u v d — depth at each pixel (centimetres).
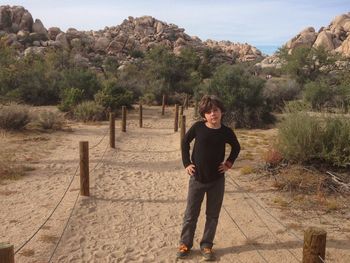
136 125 2066
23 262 543
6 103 2212
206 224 560
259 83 2028
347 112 1063
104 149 1345
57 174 1007
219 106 521
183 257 561
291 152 952
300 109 1162
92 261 555
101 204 786
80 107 2156
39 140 1480
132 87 3425
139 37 10262
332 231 652
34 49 6569
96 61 7062
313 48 4038
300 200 794
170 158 1249
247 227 671
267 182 916
